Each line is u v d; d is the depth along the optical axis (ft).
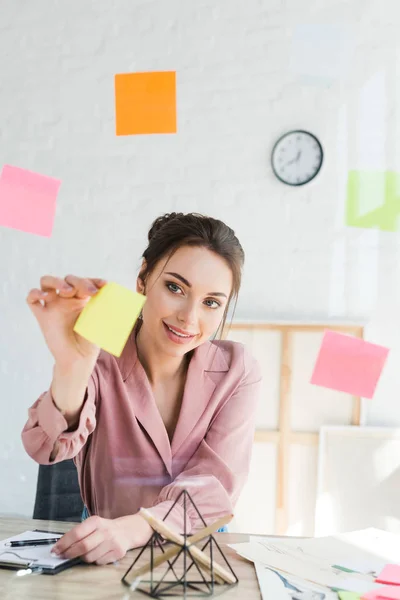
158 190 8.07
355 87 7.84
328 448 7.44
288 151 7.89
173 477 3.67
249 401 3.96
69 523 3.26
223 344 4.13
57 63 8.35
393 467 7.38
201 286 3.76
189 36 8.11
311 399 7.57
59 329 2.70
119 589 2.30
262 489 7.50
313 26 7.91
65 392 2.82
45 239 8.23
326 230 7.81
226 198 7.97
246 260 7.87
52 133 8.30
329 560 2.77
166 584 2.35
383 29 7.82
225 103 8.00
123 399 3.67
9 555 2.60
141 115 4.54
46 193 4.00
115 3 8.27
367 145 7.81
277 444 7.55
